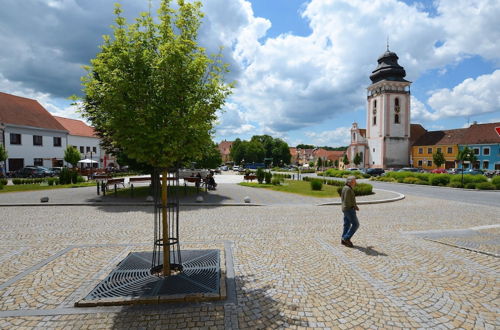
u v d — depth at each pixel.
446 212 10.98
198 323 3.20
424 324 3.22
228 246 6.20
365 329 3.12
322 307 3.58
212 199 14.56
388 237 6.99
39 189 18.56
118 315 3.36
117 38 4.06
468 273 4.67
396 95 60.16
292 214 10.47
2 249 5.93
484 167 49.56
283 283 4.27
